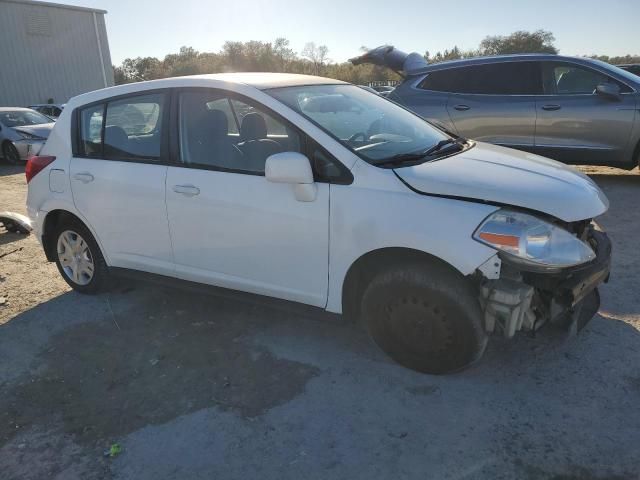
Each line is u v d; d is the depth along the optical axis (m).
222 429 2.69
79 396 3.03
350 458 2.45
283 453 2.50
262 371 3.18
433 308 2.82
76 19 27.97
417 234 2.71
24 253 5.68
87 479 2.41
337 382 3.02
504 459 2.39
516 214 2.63
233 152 3.35
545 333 3.38
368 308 3.07
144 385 3.10
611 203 6.53
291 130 3.13
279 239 3.17
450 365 2.90
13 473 2.47
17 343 3.68
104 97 3.97
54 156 4.23
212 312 3.99
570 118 7.22
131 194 3.74
